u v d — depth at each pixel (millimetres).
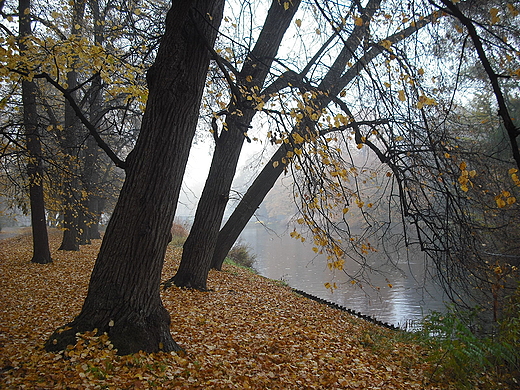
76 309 6438
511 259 6605
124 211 4121
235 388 3711
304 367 4648
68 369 3486
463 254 4953
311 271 19422
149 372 3684
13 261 12039
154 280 4234
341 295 14109
